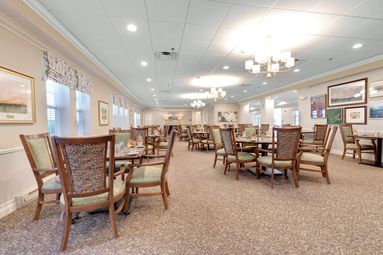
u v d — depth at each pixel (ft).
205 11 9.32
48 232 6.37
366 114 17.65
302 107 25.55
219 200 8.82
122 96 30.78
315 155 11.63
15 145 8.52
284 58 12.17
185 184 11.21
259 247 5.45
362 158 18.11
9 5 7.30
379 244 5.48
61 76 12.16
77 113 15.64
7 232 6.40
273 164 10.45
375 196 8.96
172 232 6.26
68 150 5.25
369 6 8.98
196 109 64.18
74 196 5.49
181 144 34.12
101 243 5.72
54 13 9.42
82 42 12.85
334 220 6.84
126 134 12.65
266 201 8.61
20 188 8.72
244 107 45.24
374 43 13.30
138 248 5.48
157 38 12.35
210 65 18.11
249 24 10.61
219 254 5.19
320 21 10.34
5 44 8.04
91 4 8.71
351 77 18.98
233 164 16.40
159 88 30.32
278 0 8.50
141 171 8.32
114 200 6.22
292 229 6.32
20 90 8.79
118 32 11.48
